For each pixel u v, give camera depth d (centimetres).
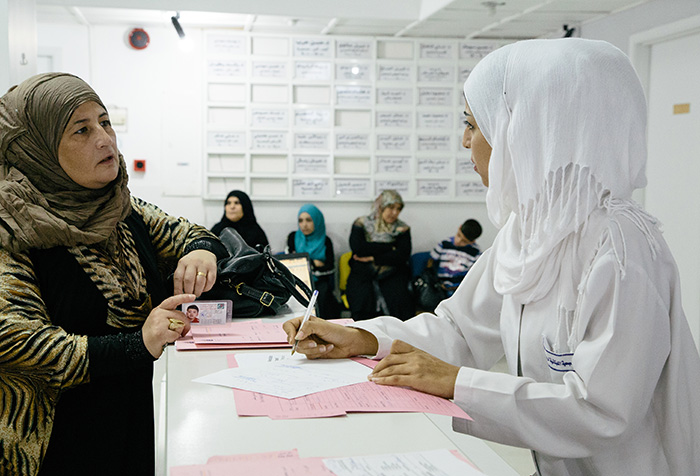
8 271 104
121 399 116
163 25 488
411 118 527
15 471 105
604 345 98
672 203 393
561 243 109
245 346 127
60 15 459
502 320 125
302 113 514
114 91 494
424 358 108
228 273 157
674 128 389
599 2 400
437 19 451
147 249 136
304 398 96
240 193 483
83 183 113
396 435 83
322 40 510
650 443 107
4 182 109
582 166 102
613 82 103
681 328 106
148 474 120
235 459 74
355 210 529
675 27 369
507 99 109
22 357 100
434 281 480
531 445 100
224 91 503
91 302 114
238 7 415
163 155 503
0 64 232
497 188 116
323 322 119
